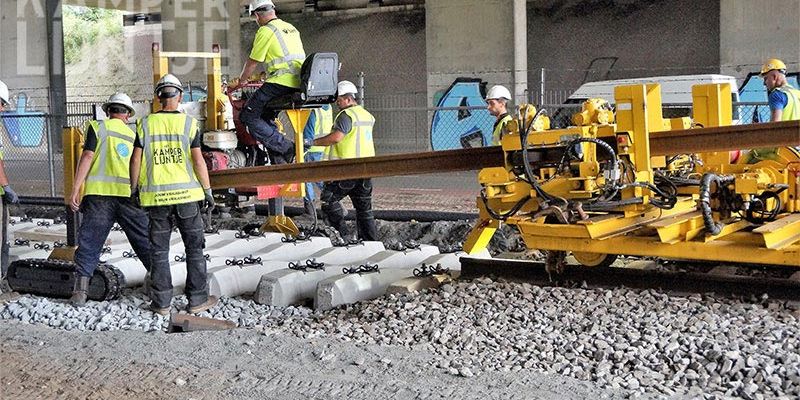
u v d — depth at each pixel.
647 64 28.84
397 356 6.51
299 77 11.08
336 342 6.97
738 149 7.29
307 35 36.44
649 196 7.74
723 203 7.95
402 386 5.81
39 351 6.96
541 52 30.72
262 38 10.95
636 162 7.62
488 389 5.72
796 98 10.59
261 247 11.27
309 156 13.46
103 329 8.17
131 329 8.11
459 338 6.86
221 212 15.16
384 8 34.59
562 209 7.63
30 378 6.30
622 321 6.95
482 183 8.21
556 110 20.97
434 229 13.49
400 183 20.98
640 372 6.01
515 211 7.97
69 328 8.20
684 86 19.03
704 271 8.63
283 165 9.70
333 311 8.30
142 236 9.26
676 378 5.89
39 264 9.35
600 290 7.76
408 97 33.44
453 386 5.79
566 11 30.16
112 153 8.98
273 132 11.34
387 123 33.16
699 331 6.64
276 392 5.80
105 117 10.21
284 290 8.94
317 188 15.53
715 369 5.95
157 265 8.57
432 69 26.80
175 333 7.47
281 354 6.67
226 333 7.30
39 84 32.62
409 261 10.15
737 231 8.00
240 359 6.56
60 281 9.21
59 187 20.92
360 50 35.25
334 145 11.58
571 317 7.14
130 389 5.98
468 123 26.14
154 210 8.51
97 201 8.98
